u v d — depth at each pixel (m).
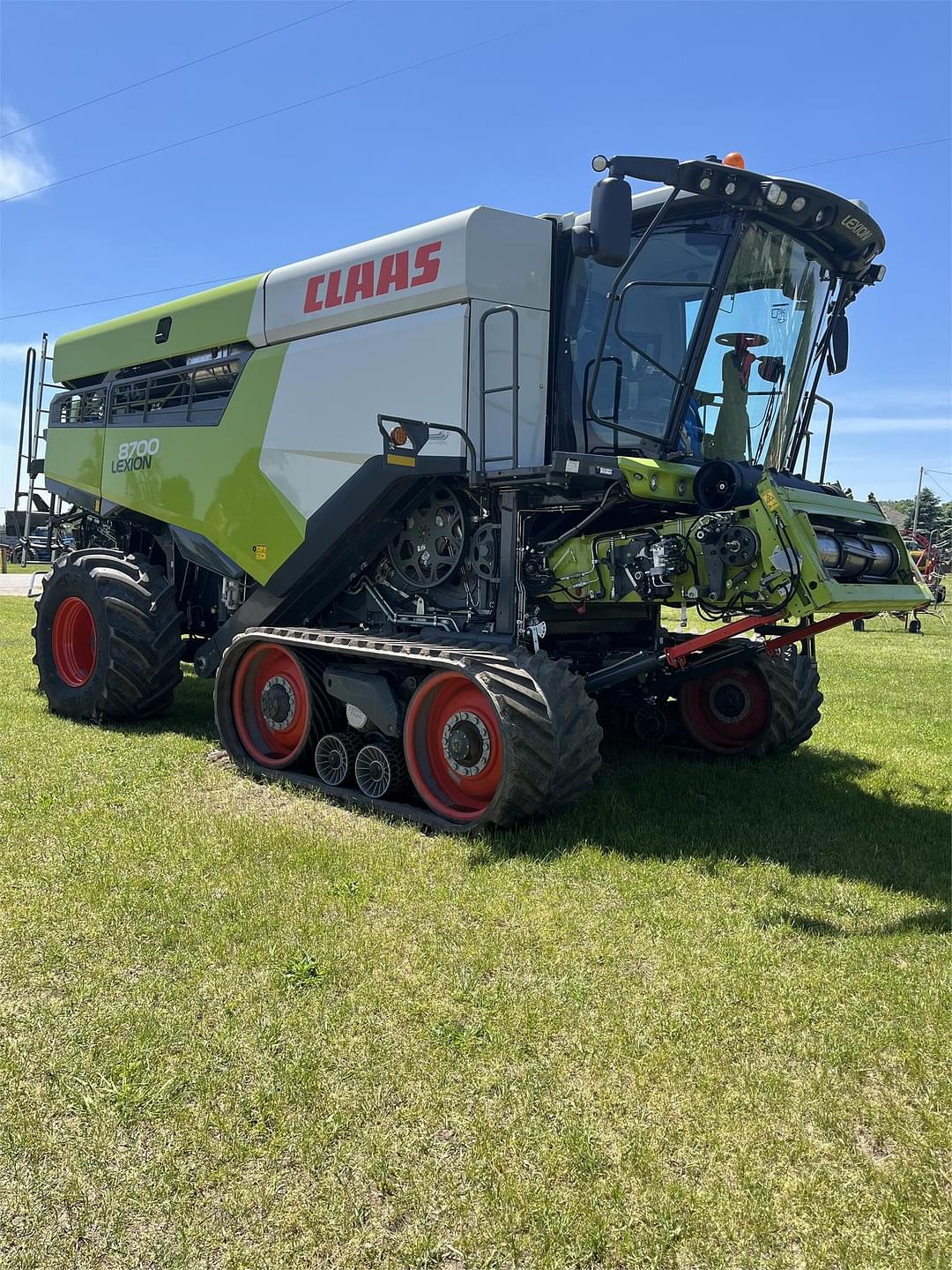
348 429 5.67
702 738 6.82
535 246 5.33
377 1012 3.04
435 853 4.44
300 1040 2.88
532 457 5.38
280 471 6.11
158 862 4.22
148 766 5.90
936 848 4.75
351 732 5.54
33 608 16.47
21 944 3.44
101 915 3.68
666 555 4.65
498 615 5.13
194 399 7.04
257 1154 2.40
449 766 4.98
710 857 4.46
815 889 4.15
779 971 3.39
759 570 4.53
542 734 4.46
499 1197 2.26
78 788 5.32
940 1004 3.18
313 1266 2.07
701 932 3.68
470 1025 2.98
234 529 6.47
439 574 5.56
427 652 4.89
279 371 6.18
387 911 3.81
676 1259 2.11
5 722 7.00
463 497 5.38
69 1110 2.55
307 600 6.15
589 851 4.46
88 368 8.13
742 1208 2.25
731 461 5.03
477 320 5.09
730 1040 2.93
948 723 8.22
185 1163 2.36
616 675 5.13
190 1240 2.13
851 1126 2.56
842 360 5.96
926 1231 2.19
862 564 5.07
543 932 3.63
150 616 6.93
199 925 3.61
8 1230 2.15
